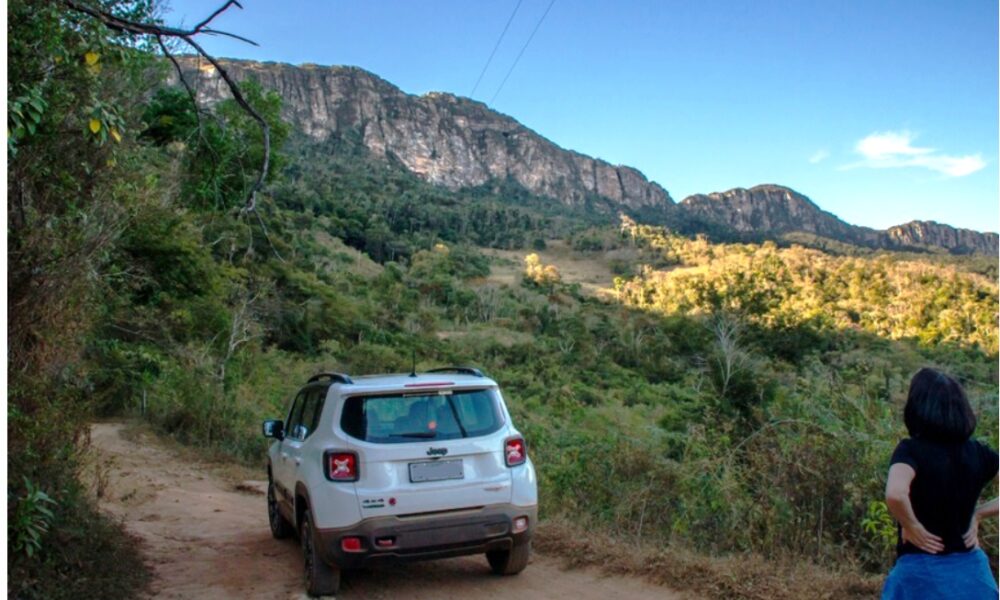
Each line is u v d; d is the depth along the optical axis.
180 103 9.75
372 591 5.32
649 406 34.25
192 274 22.98
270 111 18.59
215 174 6.34
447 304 93.69
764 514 5.84
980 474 2.88
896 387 7.39
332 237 117.75
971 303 88.56
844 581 4.91
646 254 165.62
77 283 5.99
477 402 5.35
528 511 5.23
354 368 38.50
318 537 4.91
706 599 4.91
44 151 5.48
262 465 14.80
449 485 5.00
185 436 17.20
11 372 5.27
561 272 154.38
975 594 2.76
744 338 52.62
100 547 5.74
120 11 6.02
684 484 6.82
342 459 4.93
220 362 23.81
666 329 68.56
